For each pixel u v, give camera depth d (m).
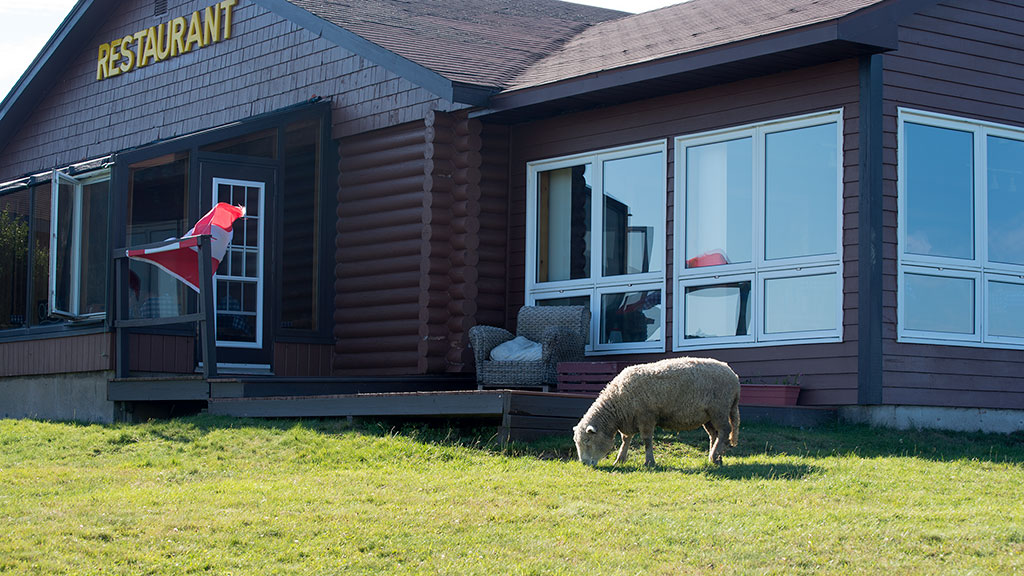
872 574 6.00
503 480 8.24
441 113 13.19
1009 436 11.27
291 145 14.19
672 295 12.37
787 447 9.82
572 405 10.14
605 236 13.06
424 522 7.16
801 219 11.52
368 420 10.63
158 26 17.56
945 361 11.35
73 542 6.79
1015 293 11.95
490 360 12.35
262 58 15.73
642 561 6.32
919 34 11.46
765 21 11.77
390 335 13.57
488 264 13.63
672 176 12.47
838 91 11.30
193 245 11.73
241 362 13.08
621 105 12.95
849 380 10.97
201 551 6.67
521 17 17.11
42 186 14.94
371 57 13.62
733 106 12.05
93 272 13.78
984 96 11.83
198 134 13.10
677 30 13.20
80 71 19.09
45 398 14.39
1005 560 6.12
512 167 13.86
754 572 6.06
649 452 8.82
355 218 14.05
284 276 13.94
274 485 8.26
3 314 15.44
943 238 11.53
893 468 8.72
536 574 6.17
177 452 9.75
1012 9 12.11
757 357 11.66
